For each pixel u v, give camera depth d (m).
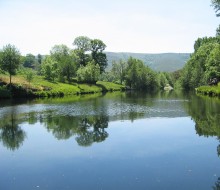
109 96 97.31
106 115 49.25
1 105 65.12
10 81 87.19
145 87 167.38
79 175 21.30
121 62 165.38
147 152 26.59
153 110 55.38
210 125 38.56
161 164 23.23
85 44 156.88
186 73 150.12
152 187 18.95
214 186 18.92
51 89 100.81
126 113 51.50
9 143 30.81
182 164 23.12
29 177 21.12
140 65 173.25
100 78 164.25
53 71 122.12
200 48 144.88
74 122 42.56
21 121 43.41
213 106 59.47
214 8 59.03
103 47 159.00
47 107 61.12
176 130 35.94
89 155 26.08
